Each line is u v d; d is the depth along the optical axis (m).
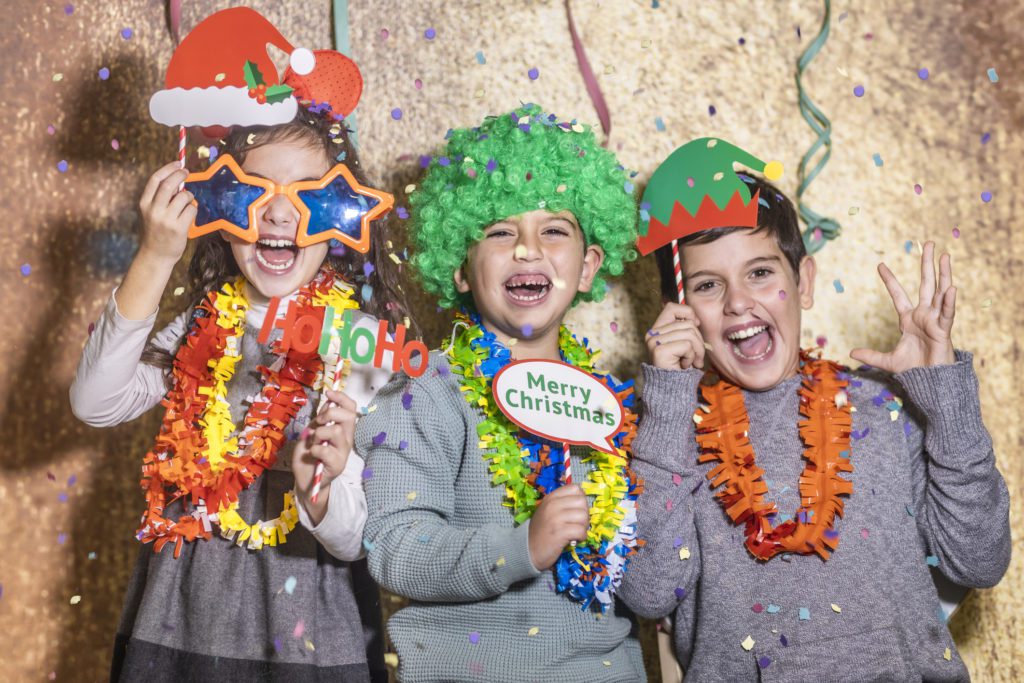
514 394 1.39
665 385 1.47
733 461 1.47
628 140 1.93
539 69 1.93
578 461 1.46
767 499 1.46
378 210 1.52
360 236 1.51
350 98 1.65
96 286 1.92
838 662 1.37
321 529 1.37
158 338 1.57
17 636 1.87
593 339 1.91
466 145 1.55
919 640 1.40
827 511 1.42
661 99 1.94
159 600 1.42
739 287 1.55
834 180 1.93
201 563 1.43
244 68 1.49
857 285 1.92
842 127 1.94
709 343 1.57
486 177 1.50
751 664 1.39
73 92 1.94
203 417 1.46
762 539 1.41
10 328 1.91
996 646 1.85
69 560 1.89
